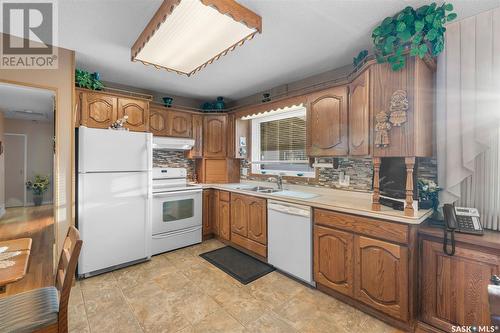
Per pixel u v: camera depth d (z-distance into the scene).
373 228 1.77
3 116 5.31
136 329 1.65
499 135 1.61
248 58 2.43
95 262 2.39
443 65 1.76
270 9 1.63
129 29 1.91
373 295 1.76
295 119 3.17
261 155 3.70
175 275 2.43
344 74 2.61
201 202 3.41
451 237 1.49
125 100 2.89
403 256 1.62
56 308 1.24
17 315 1.18
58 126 2.31
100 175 2.43
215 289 2.17
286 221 2.41
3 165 5.20
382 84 1.73
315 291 2.16
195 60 2.11
